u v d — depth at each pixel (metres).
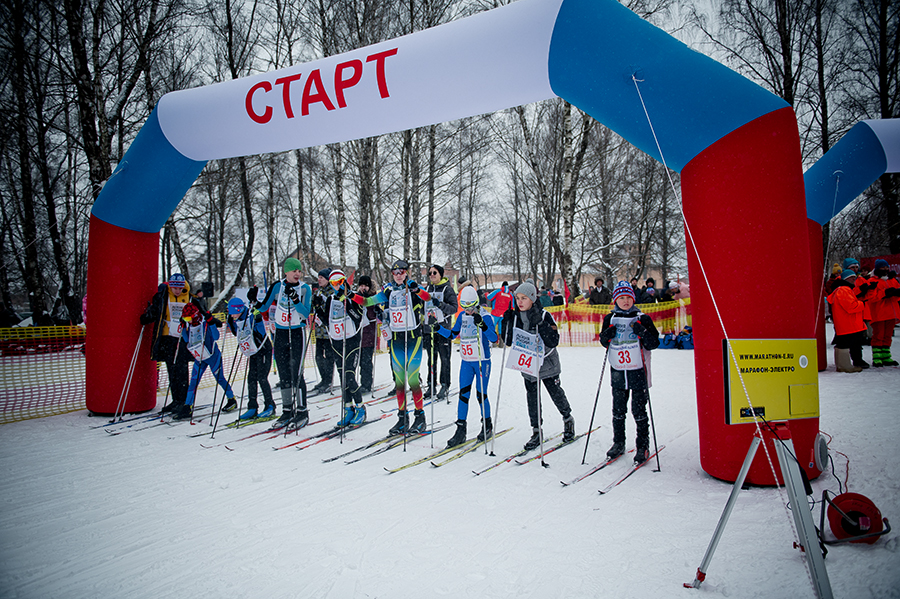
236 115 4.95
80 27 9.20
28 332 7.50
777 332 3.26
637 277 20.48
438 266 6.62
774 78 10.96
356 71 4.40
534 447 4.38
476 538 2.74
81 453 4.54
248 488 3.62
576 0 3.68
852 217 13.49
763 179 3.25
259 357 5.81
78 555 2.65
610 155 20.11
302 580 2.35
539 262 26.91
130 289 6.07
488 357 4.54
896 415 4.63
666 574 2.28
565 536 2.73
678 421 5.18
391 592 2.22
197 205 21.84
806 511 2.04
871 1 9.40
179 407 5.83
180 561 2.57
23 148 13.80
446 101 4.27
